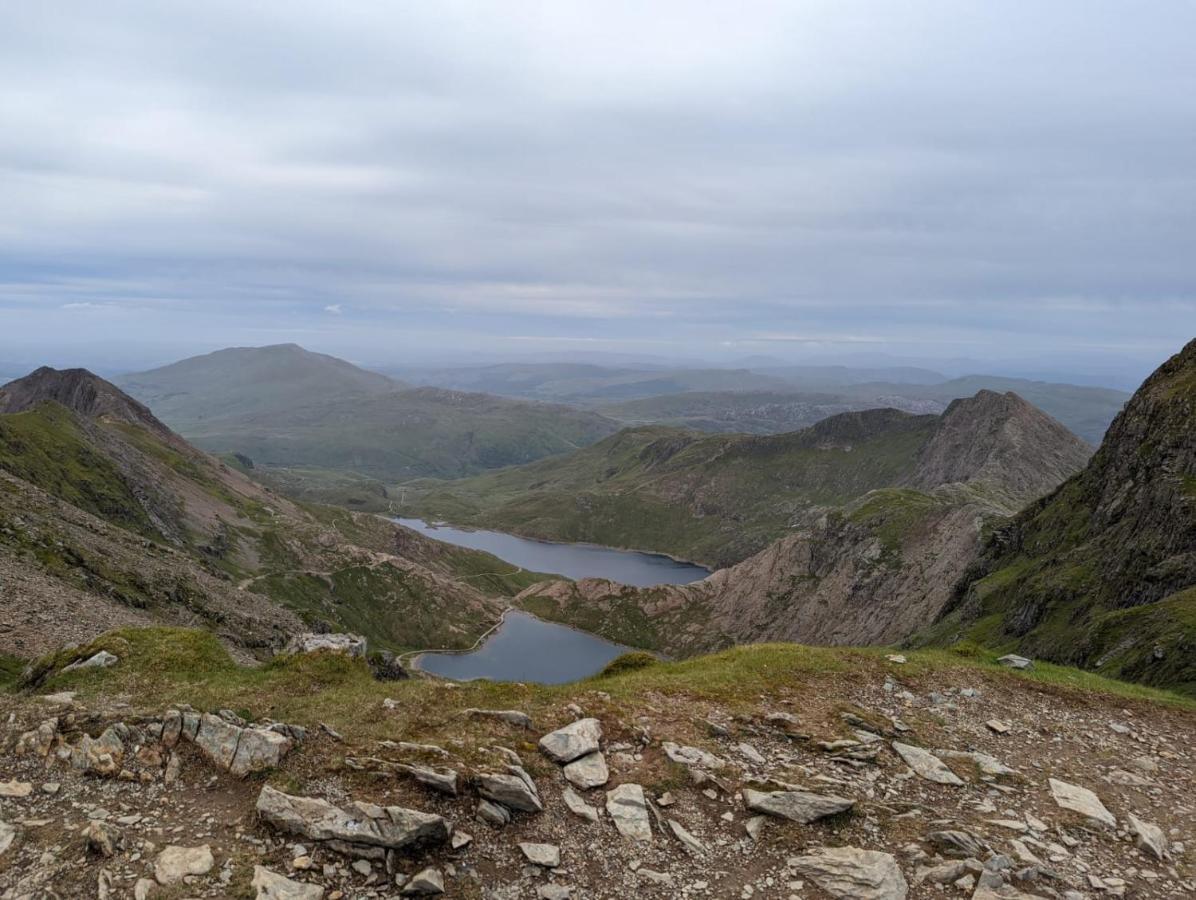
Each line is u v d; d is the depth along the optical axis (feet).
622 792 61.57
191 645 87.30
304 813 52.95
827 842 57.31
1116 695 96.32
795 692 89.30
